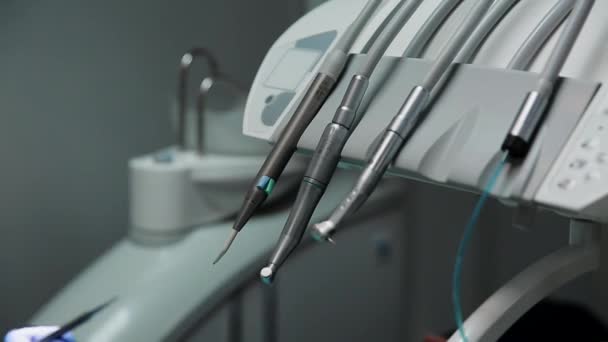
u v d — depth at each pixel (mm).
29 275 1567
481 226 1637
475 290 1664
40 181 1538
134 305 993
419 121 455
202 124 1266
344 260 1311
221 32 1691
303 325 1243
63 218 1580
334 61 532
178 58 1645
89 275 1117
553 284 468
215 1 1669
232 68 1722
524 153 398
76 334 926
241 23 1714
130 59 1584
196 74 1664
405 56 525
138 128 1627
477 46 491
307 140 508
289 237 433
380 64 527
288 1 1753
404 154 446
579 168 376
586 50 434
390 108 482
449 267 1674
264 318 1163
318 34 632
